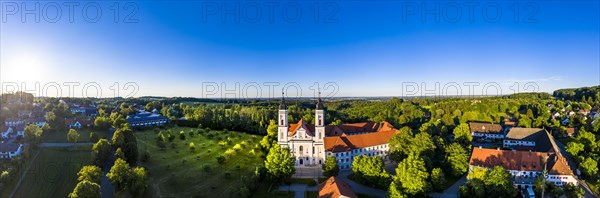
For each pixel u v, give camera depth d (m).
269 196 98.69
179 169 118.56
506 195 92.06
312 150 130.50
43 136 153.00
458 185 103.69
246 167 122.75
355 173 109.94
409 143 124.94
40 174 107.56
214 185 104.50
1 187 93.56
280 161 107.31
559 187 94.31
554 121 190.25
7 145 123.50
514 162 105.94
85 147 136.88
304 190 102.94
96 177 91.44
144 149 143.75
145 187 97.00
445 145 124.00
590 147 134.00
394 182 92.25
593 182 104.31
